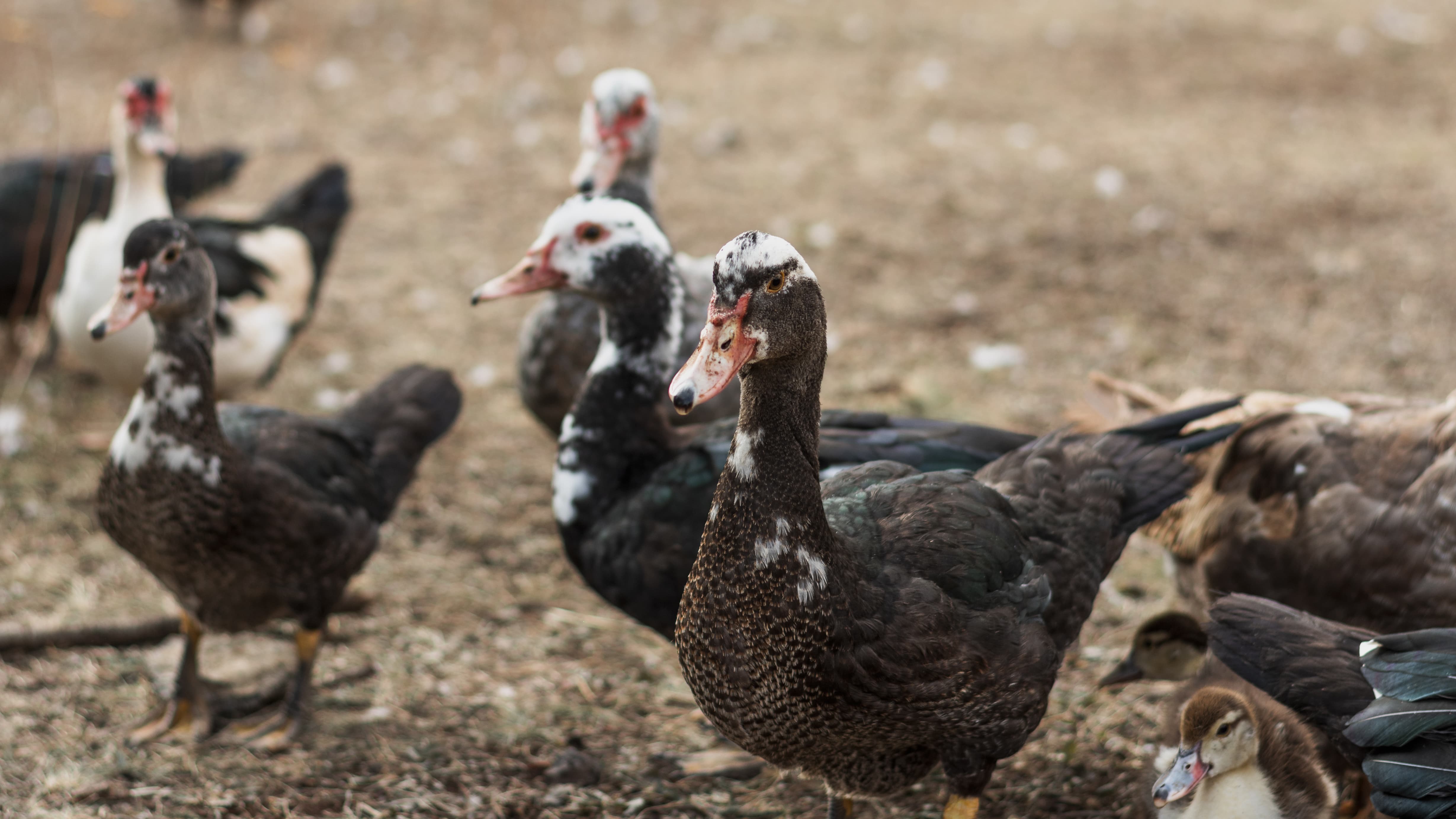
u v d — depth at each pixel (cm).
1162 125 1208
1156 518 421
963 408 731
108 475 459
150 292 430
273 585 472
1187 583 490
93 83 1206
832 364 782
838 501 383
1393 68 1369
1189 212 1010
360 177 1070
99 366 652
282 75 1296
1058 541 394
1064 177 1084
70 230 738
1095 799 454
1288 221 992
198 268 445
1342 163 1109
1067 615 391
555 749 483
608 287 468
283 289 693
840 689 339
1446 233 966
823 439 469
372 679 525
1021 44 1454
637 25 1495
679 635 358
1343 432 451
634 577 454
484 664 537
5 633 525
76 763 464
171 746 477
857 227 983
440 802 451
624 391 468
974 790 380
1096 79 1338
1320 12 1580
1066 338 822
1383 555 423
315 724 494
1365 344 804
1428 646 356
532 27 1458
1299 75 1348
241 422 501
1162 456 424
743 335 317
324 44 1398
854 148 1145
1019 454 424
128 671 523
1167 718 430
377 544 515
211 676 522
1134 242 960
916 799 457
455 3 1555
